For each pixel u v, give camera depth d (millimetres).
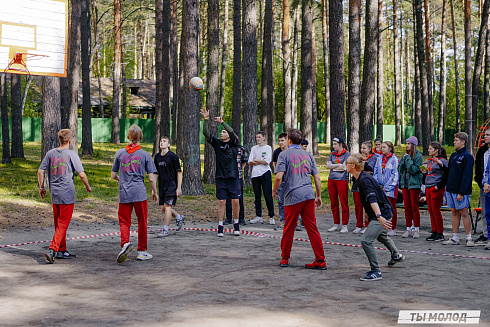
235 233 8953
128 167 6723
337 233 9516
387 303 4645
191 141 14305
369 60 16406
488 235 7969
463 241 8719
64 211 6695
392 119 61625
